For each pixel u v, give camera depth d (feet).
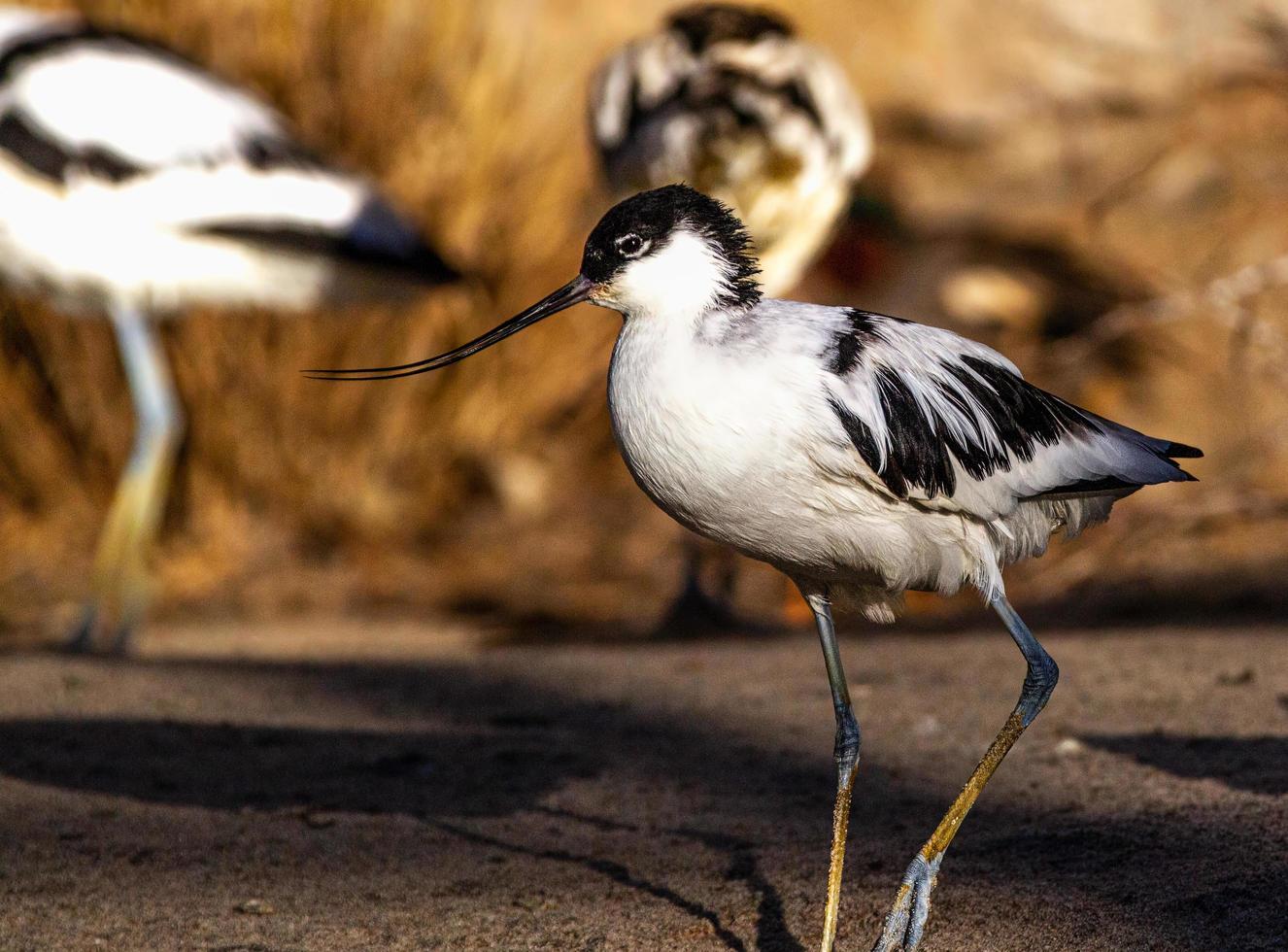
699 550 37.52
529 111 45.50
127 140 34.24
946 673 27.04
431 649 34.42
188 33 41.63
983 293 50.03
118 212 34.01
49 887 18.21
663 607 38.88
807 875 18.04
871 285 51.06
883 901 17.17
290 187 35.53
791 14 52.26
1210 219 48.83
